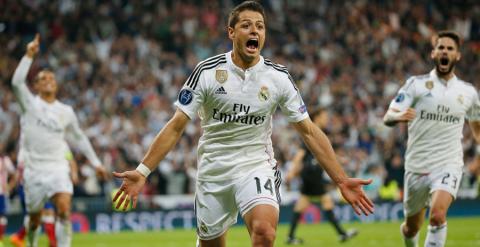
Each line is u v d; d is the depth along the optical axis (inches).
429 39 1781.5
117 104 1358.3
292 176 797.9
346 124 1397.6
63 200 565.3
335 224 807.7
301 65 1601.9
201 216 356.5
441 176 463.8
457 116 471.5
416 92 472.4
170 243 832.3
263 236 324.2
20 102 578.2
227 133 345.7
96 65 1480.1
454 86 474.0
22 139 585.3
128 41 1540.4
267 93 341.7
